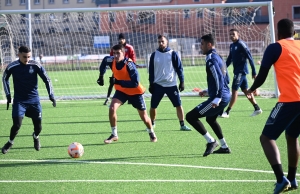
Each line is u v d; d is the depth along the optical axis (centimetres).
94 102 3538
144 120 1989
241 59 2562
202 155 1730
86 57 5762
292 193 1265
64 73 6506
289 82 1205
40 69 1766
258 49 5244
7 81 1775
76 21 5484
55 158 1727
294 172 1270
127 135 2181
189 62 6303
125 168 1556
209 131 2244
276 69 1229
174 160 1659
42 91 4494
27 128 2439
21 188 1339
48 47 5797
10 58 4275
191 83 4934
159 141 2022
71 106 3319
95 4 11519
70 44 5741
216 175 1445
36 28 5659
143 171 1511
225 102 1669
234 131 2216
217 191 1280
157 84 2267
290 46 1227
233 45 2572
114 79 1947
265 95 3603
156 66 2250
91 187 1340
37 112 1802
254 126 2344
